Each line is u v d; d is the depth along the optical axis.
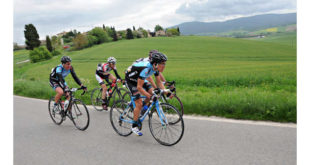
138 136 4.34
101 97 6.77
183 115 5.41
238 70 19.95
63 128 5.09
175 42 57.28
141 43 58.09
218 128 4.35
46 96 9.05
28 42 75.88
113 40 96.06
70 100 5.00
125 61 36.81
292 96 5.88
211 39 62.12
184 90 9.86
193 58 37.06
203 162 3.13
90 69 30.50
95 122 5.38
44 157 3.64
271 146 3.44
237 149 3.44
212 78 13.67
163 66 3.58
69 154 3.71
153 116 4.04
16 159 3.59
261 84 11.48
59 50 75.25
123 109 4.45
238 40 60.03
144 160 3.33
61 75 4.86
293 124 4.22
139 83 3.68
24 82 12.77
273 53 39.22
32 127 5.22
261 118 4.65
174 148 3.65
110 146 3.93
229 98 5.91
